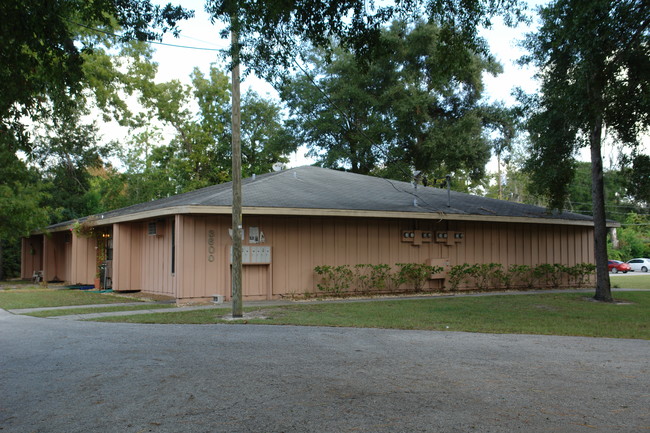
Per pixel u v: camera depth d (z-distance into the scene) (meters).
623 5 11.07
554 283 21.92
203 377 6.17
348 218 17.67
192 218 15.30
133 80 23.80
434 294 18.42
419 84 36.00
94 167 38.09
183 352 7.67
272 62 9.84
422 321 11.10
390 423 4.58
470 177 40.31
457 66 10.30
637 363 7.06
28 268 30.00
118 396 5.46
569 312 12.92
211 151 41.47
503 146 37.81
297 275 16.73
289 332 9.62
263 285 16.25
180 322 10.91
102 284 20.61
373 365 6.82
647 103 11.80
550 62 14.46
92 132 37.47
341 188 19.61
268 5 8.62
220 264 15.70
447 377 6.20
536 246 21.66
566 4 11.87
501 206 21.62
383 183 22.19
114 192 38.25
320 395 5.43
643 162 13.74
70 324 10.80
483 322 11.02
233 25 9.05
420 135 36.78
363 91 35.69
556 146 16.02
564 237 22.52
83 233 21.70
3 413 4.97
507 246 20.88
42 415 4.89
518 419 4.70
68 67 7.80
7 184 23.42
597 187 16.23
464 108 37.78
